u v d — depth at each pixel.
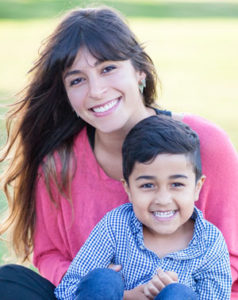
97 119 2.57
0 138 3.27
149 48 13.95
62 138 2.76
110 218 2.54
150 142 2.38
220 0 23.06
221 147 2.62
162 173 2.37
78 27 2.51
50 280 2.71
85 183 2.73
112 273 2.25
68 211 2.76
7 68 11.14
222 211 2.67
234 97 9.17
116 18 2.59
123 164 2.51
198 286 2.47
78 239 2.77
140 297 2.33
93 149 2.73
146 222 2.46
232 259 2.64
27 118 2.81
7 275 2.41
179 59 12.73
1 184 2.99
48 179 2.73
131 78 2.56
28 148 2.84
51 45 2.58
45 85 2.72
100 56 2.46
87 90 2.53
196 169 2.45
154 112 2.77
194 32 16.36
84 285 2.21
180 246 2.52
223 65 12.07
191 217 2.57
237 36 15.80
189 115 2.72
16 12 18.78
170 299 2.13
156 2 22.20
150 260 2.46
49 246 2.85
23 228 2.93
